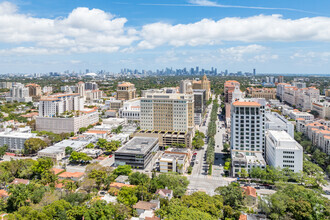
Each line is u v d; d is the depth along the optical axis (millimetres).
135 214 171250
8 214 159750
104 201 170375
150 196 188875
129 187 194750
